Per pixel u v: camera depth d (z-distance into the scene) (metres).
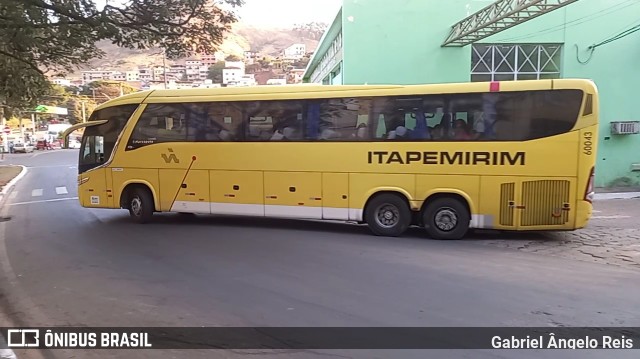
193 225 11.16
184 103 11.12
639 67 17.83
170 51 12.51
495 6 14.42
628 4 17.59
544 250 8.48
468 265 7.34
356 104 9.93
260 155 10.58
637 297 5.76
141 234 10.07
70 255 8.21
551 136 8.94
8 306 5.62
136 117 11.51
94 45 13.16
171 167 11.26
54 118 98.75
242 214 10.77
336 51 20.03
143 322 5.03
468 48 17.20
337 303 5.57
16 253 8.53
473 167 9.30
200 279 6.59
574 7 17.56
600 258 7.86
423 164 9.55
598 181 18.22
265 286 6.25
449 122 9.41
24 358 4.25
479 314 5.19
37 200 17.25
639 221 11.68
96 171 11.91
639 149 18.09
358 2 17.03
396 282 6.41
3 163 38.75
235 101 10.73
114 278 6.69
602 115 17.98
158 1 10.49
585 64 17.77
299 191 10.35
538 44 17.73
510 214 9.18
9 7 9.16
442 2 17.09
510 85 9.11
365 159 9.88
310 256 7.95
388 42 17.17
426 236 9.84
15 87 17.20
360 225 11.16
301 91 10.30
